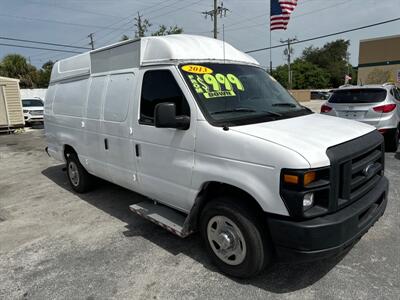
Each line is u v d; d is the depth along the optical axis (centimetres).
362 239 400
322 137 304
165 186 390
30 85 4300
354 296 301
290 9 1201
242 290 317
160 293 319
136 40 418
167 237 432
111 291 326
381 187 344
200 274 346
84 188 614
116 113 452
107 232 455
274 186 281
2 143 1391
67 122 589
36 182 734
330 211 282
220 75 383
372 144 329
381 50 3434
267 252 311
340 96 887
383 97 823
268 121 346
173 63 370
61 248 417
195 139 342
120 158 458
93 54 511
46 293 329
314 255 276
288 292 311
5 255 406
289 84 4753
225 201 324
